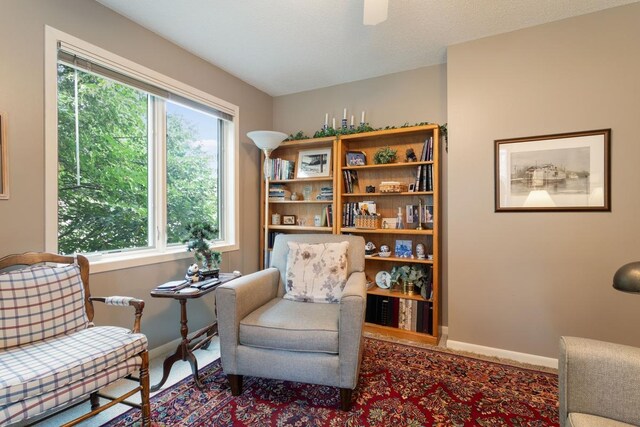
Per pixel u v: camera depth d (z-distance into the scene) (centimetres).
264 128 359
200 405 171
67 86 194
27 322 139
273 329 170
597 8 207
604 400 100
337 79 325
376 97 318
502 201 237
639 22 200
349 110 332
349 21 224
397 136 299
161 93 242
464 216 249
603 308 210
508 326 236
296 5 206
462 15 215
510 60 235
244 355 174
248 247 335
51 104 177
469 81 248
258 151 351
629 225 203
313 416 162
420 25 228
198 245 235
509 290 235
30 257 159
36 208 172
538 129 226
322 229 323
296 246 227
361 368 213
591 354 103
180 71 256
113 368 132
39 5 172
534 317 228
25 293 141
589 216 213
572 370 105
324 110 345
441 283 284
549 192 223
